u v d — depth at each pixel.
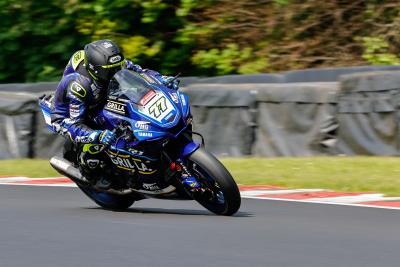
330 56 54.62
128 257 17.84
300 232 20.81
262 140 40.34
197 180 22.78
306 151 39.38
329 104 39.03
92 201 28.00
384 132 37.47
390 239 19.84
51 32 57.09
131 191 24.53
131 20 57.50
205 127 41.28
